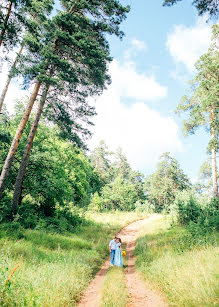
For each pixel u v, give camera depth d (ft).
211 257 20.52
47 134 59.88
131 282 22.66
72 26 40.16
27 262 22.27
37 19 42.24
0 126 51.55
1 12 30.60
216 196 61.26
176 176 204.03
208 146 55.57
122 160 251.19
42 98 41.04
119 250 31.65
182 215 58.39
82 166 96.02
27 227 42.01
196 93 59.41
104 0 41.01
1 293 11.85
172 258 24.31
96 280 23.71
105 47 47.60
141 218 122.31
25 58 36.22
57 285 16.07
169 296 15.61
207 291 13.58
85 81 45.57
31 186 52.24
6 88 49.14
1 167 49.90
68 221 58.34
